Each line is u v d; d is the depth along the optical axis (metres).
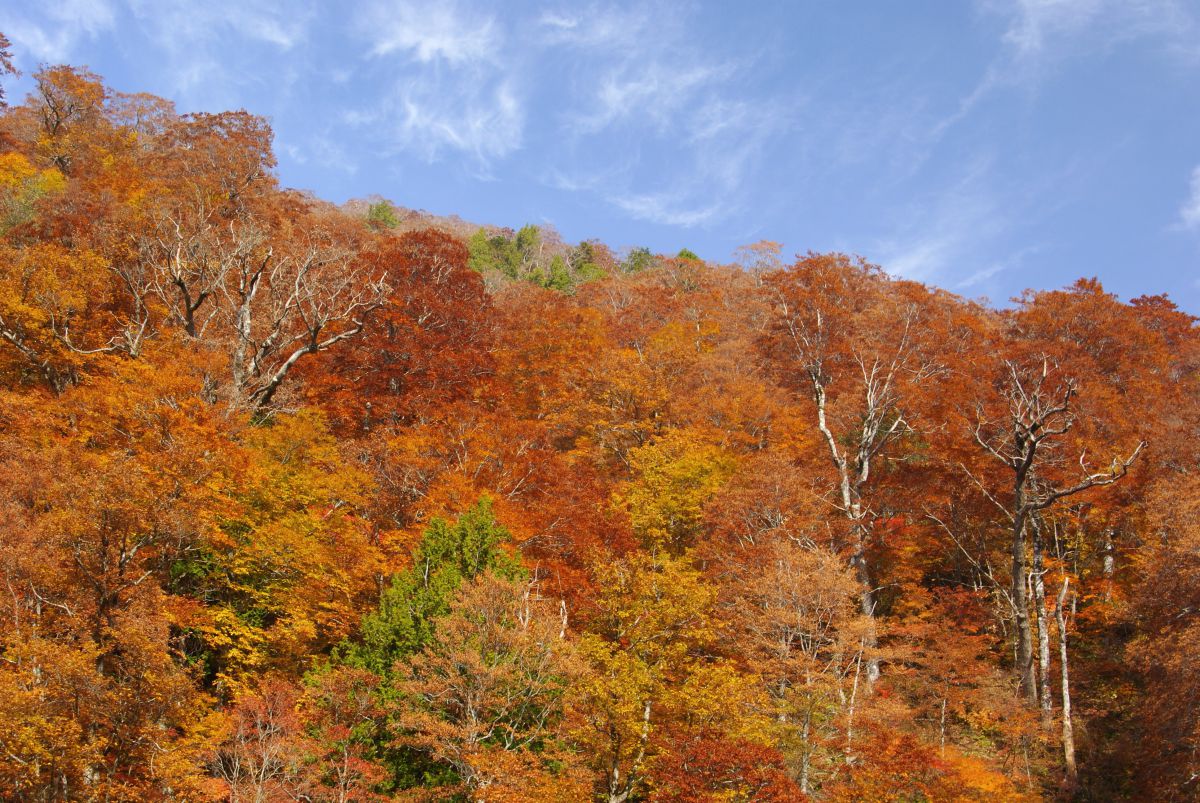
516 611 19.58
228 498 21.14
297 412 28.12
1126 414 34.50
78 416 23.72
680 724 19.66
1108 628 30.66
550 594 24.67
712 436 34.53
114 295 33.03
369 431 33.75
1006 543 35.00
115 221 34.72
